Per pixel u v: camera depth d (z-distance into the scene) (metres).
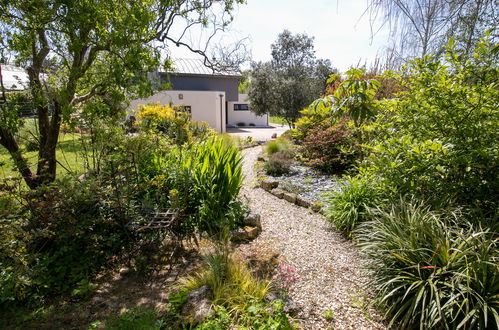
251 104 15.63
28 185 3.48
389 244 2.34
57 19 2.79
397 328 1.98
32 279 2.34
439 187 2.70
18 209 2.67
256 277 2.58
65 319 2.17
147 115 5.69
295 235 3.54
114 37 2.84
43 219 2.68
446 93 2.46
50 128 3.59
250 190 5.59
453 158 2.39
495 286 1.81
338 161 6.17
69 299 2.41
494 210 2.41
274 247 3.23
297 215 4.21
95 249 2.87
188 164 4.11
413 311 1.88
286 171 6.59
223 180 3.94
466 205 2.56
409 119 2.86
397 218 2.57
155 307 2.28
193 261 3.00
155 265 2.95
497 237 2.14
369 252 2.45
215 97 18.39
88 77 3.49
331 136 6.28
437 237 2.18
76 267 2.71
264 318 2.00
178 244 3.25
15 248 2.41
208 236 3.52
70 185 2.86
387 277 2.23
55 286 2.52
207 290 2.30
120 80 2.95
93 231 3.02
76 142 4.03
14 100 3.14
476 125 2.47
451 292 1.85
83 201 2.86
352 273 2.66
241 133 18.53
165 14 3.93
